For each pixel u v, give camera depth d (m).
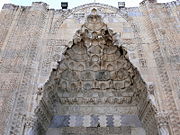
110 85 10.85
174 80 7.98
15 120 7.27
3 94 7.77
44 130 9.15
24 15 10.62
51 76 8.87
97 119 9.91
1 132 6.86
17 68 8.58
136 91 9.79
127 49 9.29
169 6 10.71
